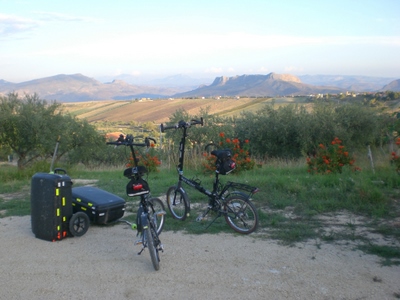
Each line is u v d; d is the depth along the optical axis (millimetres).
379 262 4688
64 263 4922
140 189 4867
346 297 3908
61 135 23016
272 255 4980
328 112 21141
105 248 5434
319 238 5535
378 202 6977
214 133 18531
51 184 5695
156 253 4668
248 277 4387
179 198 6684
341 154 10992
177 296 4012
